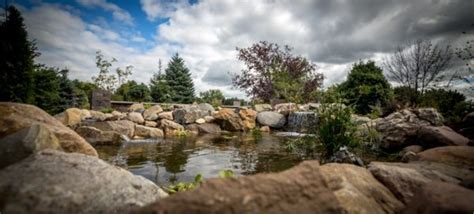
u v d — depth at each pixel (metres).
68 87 15.62
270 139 8.55
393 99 11.40
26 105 2.84
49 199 1.30
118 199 1.57
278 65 18.25
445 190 1.57
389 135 5.85
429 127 5.05
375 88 14.92
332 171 2.02
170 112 11.18
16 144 1.83
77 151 2.61
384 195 1.94
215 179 1.19
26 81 8.45
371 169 2.32
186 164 4.70
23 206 1.22
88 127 7.22
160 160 5.02
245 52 19.20
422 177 2.20
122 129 8.20
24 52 8.32
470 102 8.33
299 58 18.30
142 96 21.64
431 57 10.35
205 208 1.02
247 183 1.20
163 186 3.40
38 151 1.82
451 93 10.04
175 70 28.98
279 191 1.21
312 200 1.25
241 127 11.34
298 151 5.82
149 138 8.47
